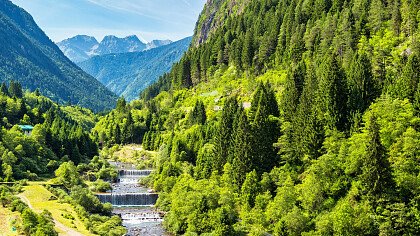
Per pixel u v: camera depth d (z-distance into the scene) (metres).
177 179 141.50
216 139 146.00
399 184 82.19
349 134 106.94
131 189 152.75
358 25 175.88
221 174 136.62
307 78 135.88
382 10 175.62
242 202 112.50
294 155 116.56
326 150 106.81
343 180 95.00
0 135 152.38
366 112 104.50
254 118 133.12
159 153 195.25
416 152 85.12
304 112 116.06
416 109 97.31
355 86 116.31
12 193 117.94
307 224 92.06
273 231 97.69
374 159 84.44
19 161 147.12
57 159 169.88
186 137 185.38
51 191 127.44
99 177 164.88
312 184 96.62
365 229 80.50
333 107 111.50
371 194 84.44
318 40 197.25
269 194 107.69
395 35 161.38
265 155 120.81
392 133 91.69
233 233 97.31
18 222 90.19
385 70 135.12
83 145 199.75
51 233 86.25
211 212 106.25
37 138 171.50
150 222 119.56
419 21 152.62
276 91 188.62
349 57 154.75
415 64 106.50
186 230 108.38
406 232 77.94
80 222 105.38
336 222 82.31
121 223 116.06
